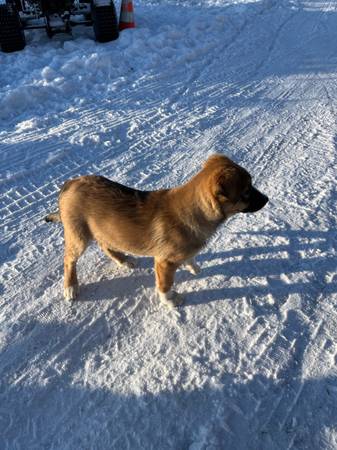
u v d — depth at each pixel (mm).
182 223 1002
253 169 1695
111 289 1196
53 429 864
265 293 1143
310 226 1363
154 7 3949
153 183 1628
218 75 2588
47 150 1795
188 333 1049
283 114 2141
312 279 1175
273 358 971
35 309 1137
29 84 2330
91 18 3012
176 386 924
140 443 829
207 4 4086
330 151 1776
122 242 1081
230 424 849
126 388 930
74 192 1070
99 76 2477
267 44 3102
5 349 1028
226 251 1292
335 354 974
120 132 1961
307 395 897
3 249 1328
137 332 1065
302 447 811
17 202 1522
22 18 2879
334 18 3684
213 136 1941
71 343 1043
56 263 1280
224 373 944
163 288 1101
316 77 2561
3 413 896
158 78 2498
